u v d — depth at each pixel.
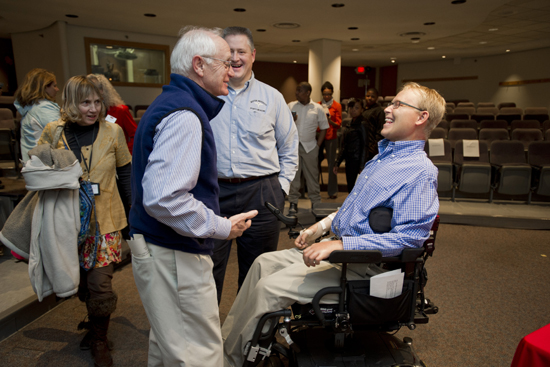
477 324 2.10
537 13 7.27
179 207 0.99
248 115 1.74
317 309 1.32
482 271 2.84
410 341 1.79
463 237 3.66
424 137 1.45
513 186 4.51
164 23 7.87
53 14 7.21
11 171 4.27
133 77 8.99
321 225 1.65
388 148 1.47
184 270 1.12
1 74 10.42
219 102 1.18
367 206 1.40
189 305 1.14
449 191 4.96
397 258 1.32
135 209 1.15
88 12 7.04
